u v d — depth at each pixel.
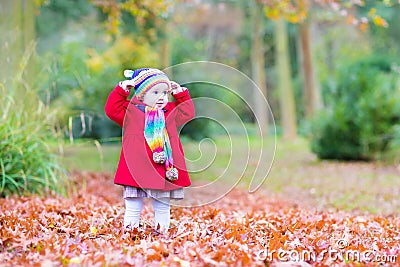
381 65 28.39
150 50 19.70
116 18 15.89
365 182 12.96
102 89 14.99
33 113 8.92
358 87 17.47
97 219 6.08
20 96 8.96
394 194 11.05
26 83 9.10
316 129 17.97
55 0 16.95
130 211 5.32
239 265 4.28
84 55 15.12
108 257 4.26
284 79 25.36
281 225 6.22
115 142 16.19
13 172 8.41
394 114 16.61
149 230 5.39
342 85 17.84
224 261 4.37
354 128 17.17
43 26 18.47
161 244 4.69
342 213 8.20
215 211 7.00
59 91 11.81
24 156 8.48
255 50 26.61
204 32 34.97
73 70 12.09
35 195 8.36
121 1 15.34
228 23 34.16
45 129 9.20
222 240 5.15
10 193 8.36
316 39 34.84
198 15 24.11
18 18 11.27
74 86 12.44
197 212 7.22
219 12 32.91
